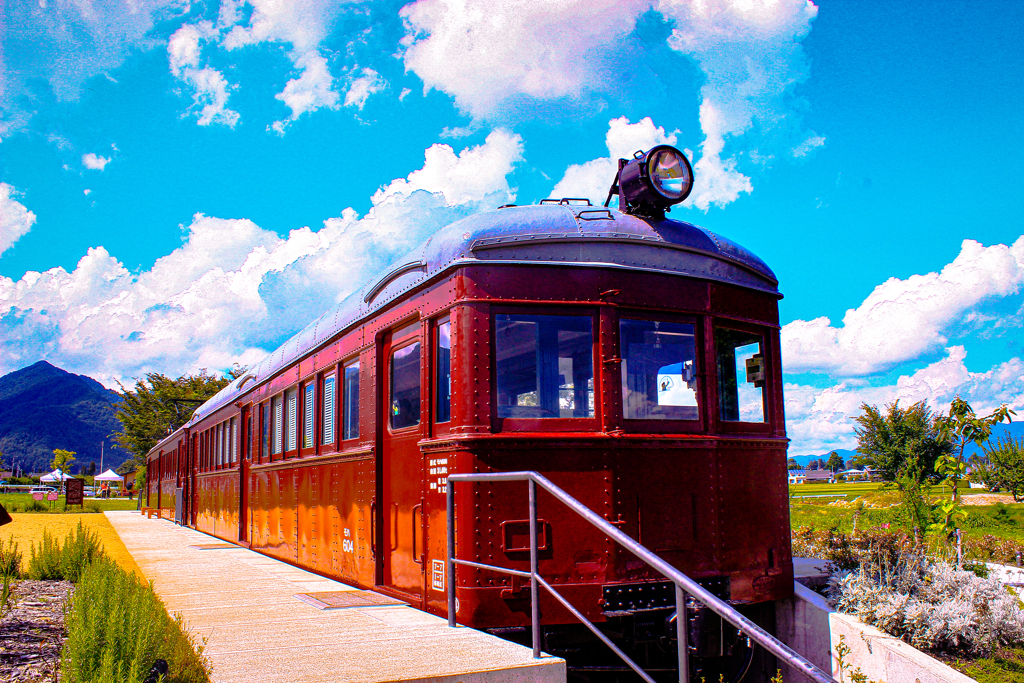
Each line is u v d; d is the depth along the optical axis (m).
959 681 4.47
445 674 3.58
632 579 4.97
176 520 20.14
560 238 5.22
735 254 5.84
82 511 29.64
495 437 4.89
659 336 5.44
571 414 5.12
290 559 9.16
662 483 5.20
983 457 20.62
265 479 10.63
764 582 5.59
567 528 4.91
